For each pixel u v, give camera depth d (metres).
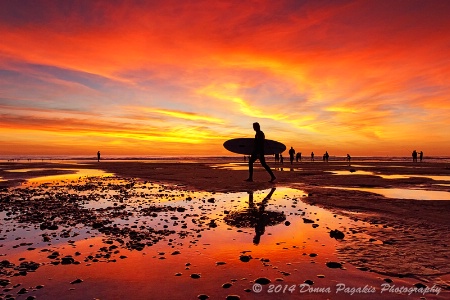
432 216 6.49
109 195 10.61
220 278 3.53
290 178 16.45
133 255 4.38
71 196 10.34
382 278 3.46
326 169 26.55
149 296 3.10
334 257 4.15
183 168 30.09
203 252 4.47
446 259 3.99
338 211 7.21
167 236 5.34
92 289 3.27
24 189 12.41
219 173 21.48
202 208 7.92
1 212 7.62
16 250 4.64
